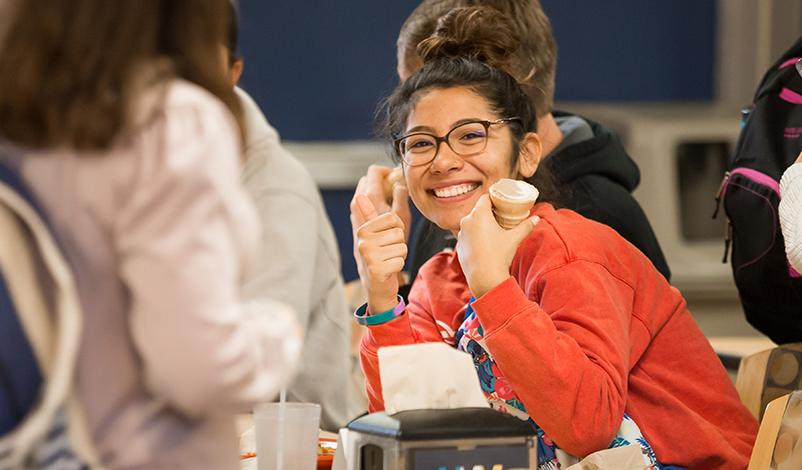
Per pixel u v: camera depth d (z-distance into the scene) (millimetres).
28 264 3342
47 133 3307
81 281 3365
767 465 5316
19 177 3359
